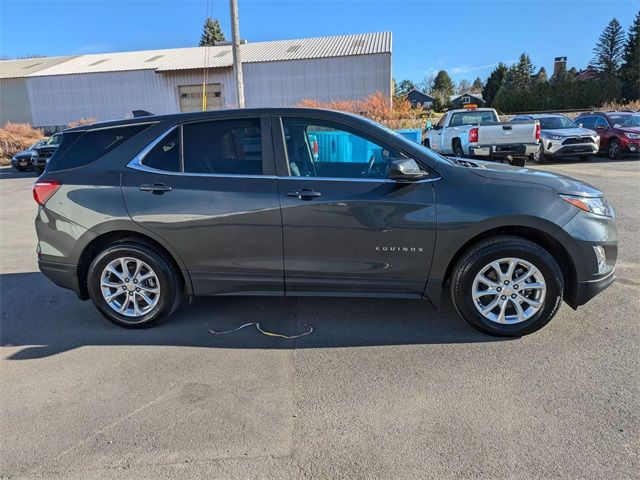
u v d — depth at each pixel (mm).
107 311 4031
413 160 3545
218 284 3887
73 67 38531
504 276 3598
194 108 35688
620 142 16547
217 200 3723
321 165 3756
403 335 3799
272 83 33844
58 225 3947
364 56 32344
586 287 3562
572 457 2396
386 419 2750
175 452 2527
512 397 2914
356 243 3637
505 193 3510
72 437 2674
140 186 3820
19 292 5105
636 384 3012
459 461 2398
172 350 3664
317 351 3580
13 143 28703
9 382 3270
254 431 2680
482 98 88562
